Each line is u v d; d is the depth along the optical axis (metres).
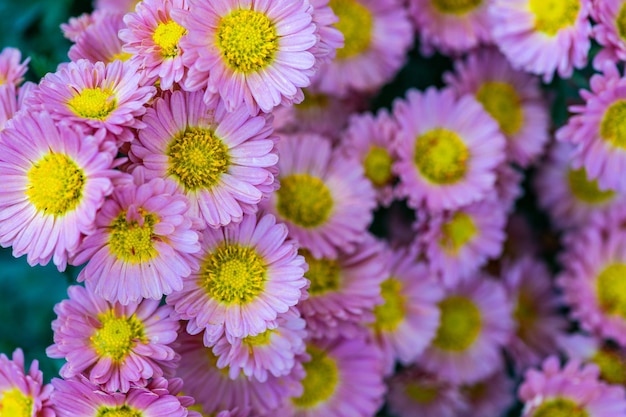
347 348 0.55
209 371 0.51
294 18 0.48
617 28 0.55
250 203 0.48
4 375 0.50
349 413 0.55
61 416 0.49
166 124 0.47
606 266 0.62
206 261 0.49
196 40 0.47
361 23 0.61
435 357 0.62
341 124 0.62
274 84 0.48
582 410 0.58
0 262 0.59
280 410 0.54
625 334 0.61
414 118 0.60
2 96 0.50
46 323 0.59
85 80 0.47
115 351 0.48
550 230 0.67
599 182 0.58
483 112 0.60
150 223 0.46
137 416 0.48
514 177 0.62
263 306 0.48
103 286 0.46
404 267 0.59
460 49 0.62
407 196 0.60
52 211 0.46
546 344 0.64
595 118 0.56
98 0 0.58
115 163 0.46
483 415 0.63
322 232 0.54
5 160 0.47
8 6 0.61
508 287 0.63
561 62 0.57
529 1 0.59
